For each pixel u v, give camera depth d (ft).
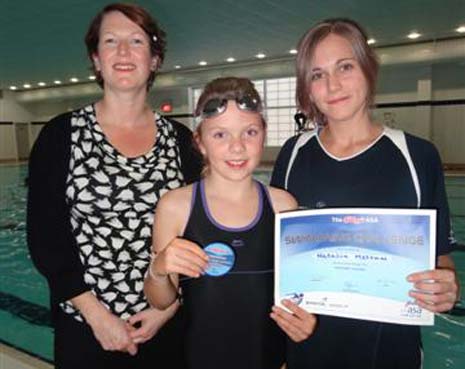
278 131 51.67
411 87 41.50
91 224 4.46
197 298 4.11
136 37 4.53
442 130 40.96
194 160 5.04
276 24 27.84
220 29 28.84
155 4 22.81
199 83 48.21
